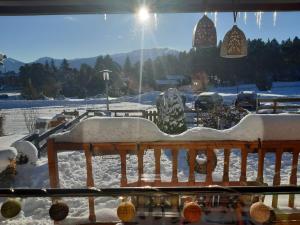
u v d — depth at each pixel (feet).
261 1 7.00
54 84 171.73
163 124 28.09
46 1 6.79
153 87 183.42
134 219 7.25
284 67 174.40
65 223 8.50
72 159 20.63
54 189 4.99
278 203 8.29
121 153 8.80
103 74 50.11
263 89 151.02
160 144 8.69
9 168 15.46
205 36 7.29
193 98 94.73
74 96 176.24
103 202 11.75
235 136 8.70
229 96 100.83
